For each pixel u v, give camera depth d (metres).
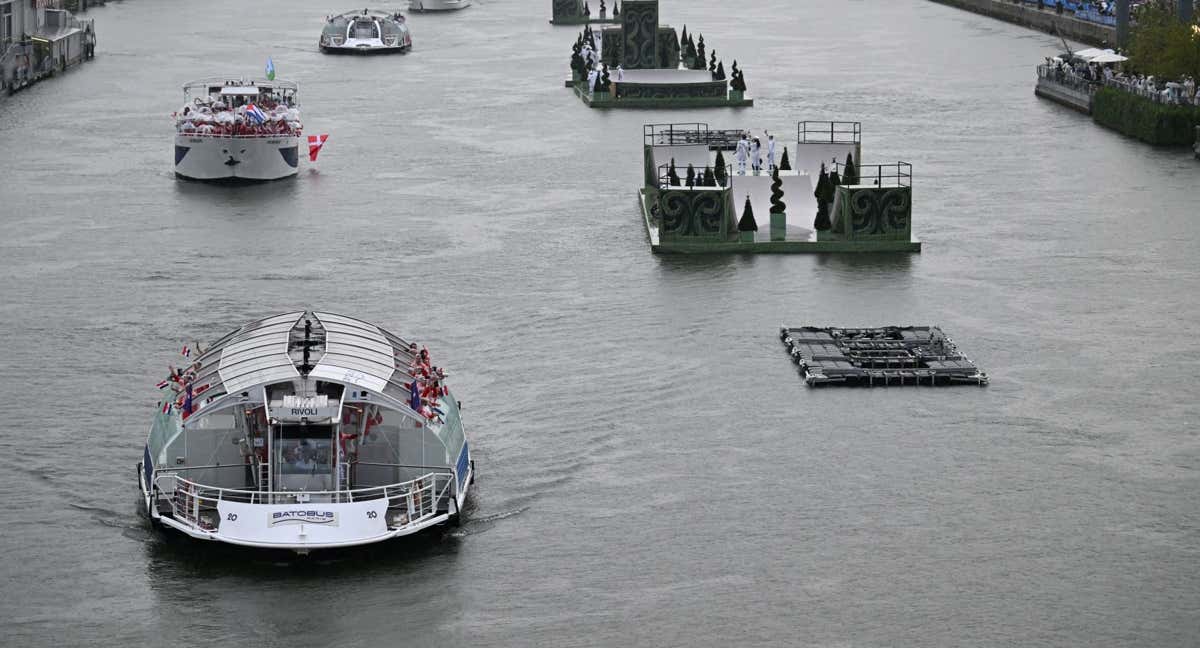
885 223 156.50
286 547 87.19
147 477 94.44
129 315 134.88
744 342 126.94
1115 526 93.94
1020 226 167.62
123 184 191.12
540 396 114.62
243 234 165.12
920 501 97.25
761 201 167.38
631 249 157.75
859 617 83.94
